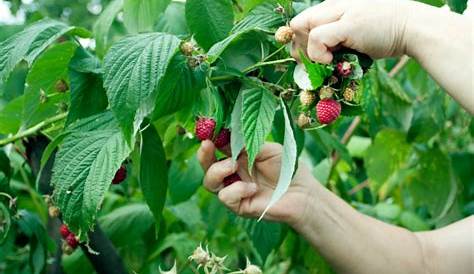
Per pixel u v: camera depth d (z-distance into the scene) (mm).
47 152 903
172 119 1020
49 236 1292
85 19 2533
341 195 1403
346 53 838
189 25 917
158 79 806
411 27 844
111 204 1365
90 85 920
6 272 1321
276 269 1427
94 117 889
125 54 816
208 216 1388
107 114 890
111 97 807
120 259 1065
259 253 1130
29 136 1017
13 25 1083
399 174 1569
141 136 890
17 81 1390
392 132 1485
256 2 930
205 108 900
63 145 856
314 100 842
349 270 1066
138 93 804
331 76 823
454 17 851
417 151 1534
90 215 828
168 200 1340
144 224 1225
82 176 837
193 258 885
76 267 1251
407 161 1543
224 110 915
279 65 918
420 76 1485
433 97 1445
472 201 1899
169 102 860
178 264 1287
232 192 964
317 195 1044
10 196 1034
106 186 829
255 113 827
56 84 963
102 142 854
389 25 841
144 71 809
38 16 1074
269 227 1129
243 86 896
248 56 925
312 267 1308
